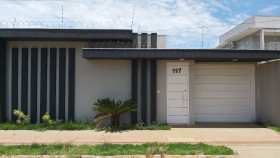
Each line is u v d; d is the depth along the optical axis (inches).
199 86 469.4
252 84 467.8
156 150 270.7
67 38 412.5
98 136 349.1
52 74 428.8
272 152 283.0
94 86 430.0
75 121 423.5
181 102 429.7
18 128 394.6
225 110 467.5
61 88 427.8
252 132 376.2
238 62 468.4
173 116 429.1
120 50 394.0
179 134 362.6
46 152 268.7
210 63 468.4
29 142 317.7
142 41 501.0
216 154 266.8
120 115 425.1
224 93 469.1
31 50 430.3
